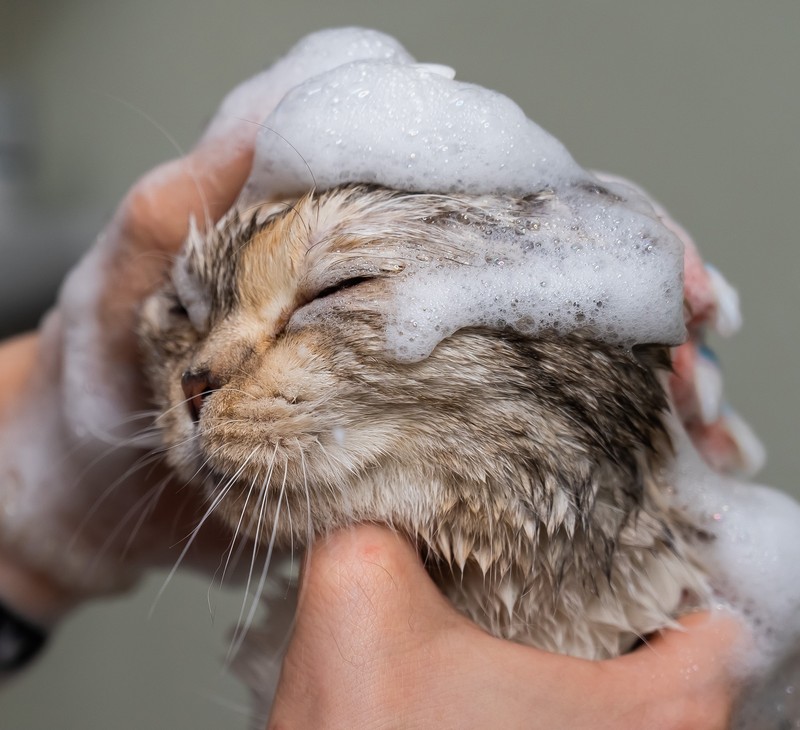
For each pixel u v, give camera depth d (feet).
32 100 2.21
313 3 1.88
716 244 1.55
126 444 1.20
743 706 1.02
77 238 1.91
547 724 0.89
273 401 0.93
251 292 0.97
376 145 0.98
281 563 1.14
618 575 0.97
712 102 1.57
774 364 1.49
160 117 2.06
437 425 0.93
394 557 0.92
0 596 1.34
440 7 1.77
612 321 0.93
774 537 1.02
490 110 0.98
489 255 0.92
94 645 1.68
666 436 0.99
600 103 1.63
